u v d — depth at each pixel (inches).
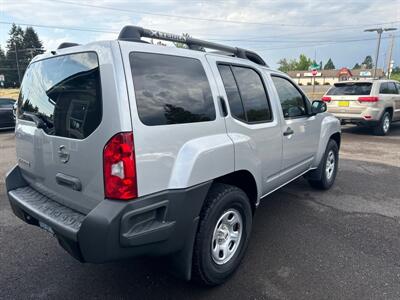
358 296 98.6
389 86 427.2
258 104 126.6
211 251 100.5
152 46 89.8
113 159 79.0
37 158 105.4
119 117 78.2
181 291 102.9
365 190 199.5
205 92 101.3
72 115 88.7
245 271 112.8
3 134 468.8
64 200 97.0
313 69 1326.3
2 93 1774.1
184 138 91.7
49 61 100.7
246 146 112.5
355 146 345.7
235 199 106.3
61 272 113.5
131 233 80.4
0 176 236.4
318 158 182.1
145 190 82.3
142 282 107.8
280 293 100.7
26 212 102.6
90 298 100.0
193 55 101.5
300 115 159.2
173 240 89.1
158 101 86.4
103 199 83.3
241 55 135.9
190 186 90.2
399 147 338.3
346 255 122.3
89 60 85.4
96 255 79.2
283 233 141.0
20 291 103.0
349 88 407.2
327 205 174.1
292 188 203.3
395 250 125.8
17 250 128.3
